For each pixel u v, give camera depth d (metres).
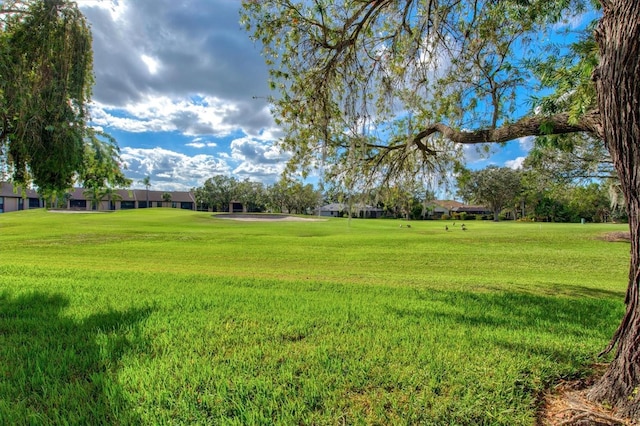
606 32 2.32
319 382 2.73
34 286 6.17
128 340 3.53
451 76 5.61
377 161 7.45
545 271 10.76
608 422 2.22
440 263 11.98
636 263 2.30
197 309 4.79
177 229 25.19
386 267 11.08
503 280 8.57
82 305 4.90
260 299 5.45
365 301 5.49
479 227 31.58
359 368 2.98
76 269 8.52
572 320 4.64
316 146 6.77
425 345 3.51
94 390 2.58
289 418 2.28
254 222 36.06
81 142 5.51
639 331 2.28
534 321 4.54
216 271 9.17
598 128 2.84
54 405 2.40
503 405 2.45
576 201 22.50
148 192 75.44
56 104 5.20
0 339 3.55
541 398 2.59
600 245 17.08
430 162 7.51
